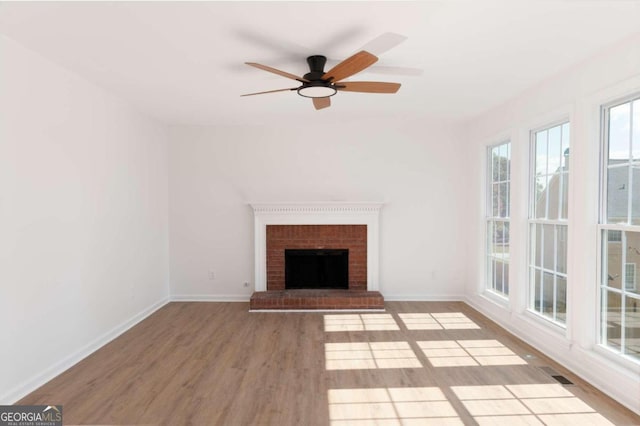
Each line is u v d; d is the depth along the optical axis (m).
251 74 3.45
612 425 2.46
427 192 5.68
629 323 2.77
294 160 5.67
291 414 2.62
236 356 3.62
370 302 5.18
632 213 2.74
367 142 5.66
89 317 3.71
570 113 3.26
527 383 3.05
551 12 2.33
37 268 3.03
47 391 2.94
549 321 3.71
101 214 3.93
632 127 2.74
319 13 2.33
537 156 3.96
